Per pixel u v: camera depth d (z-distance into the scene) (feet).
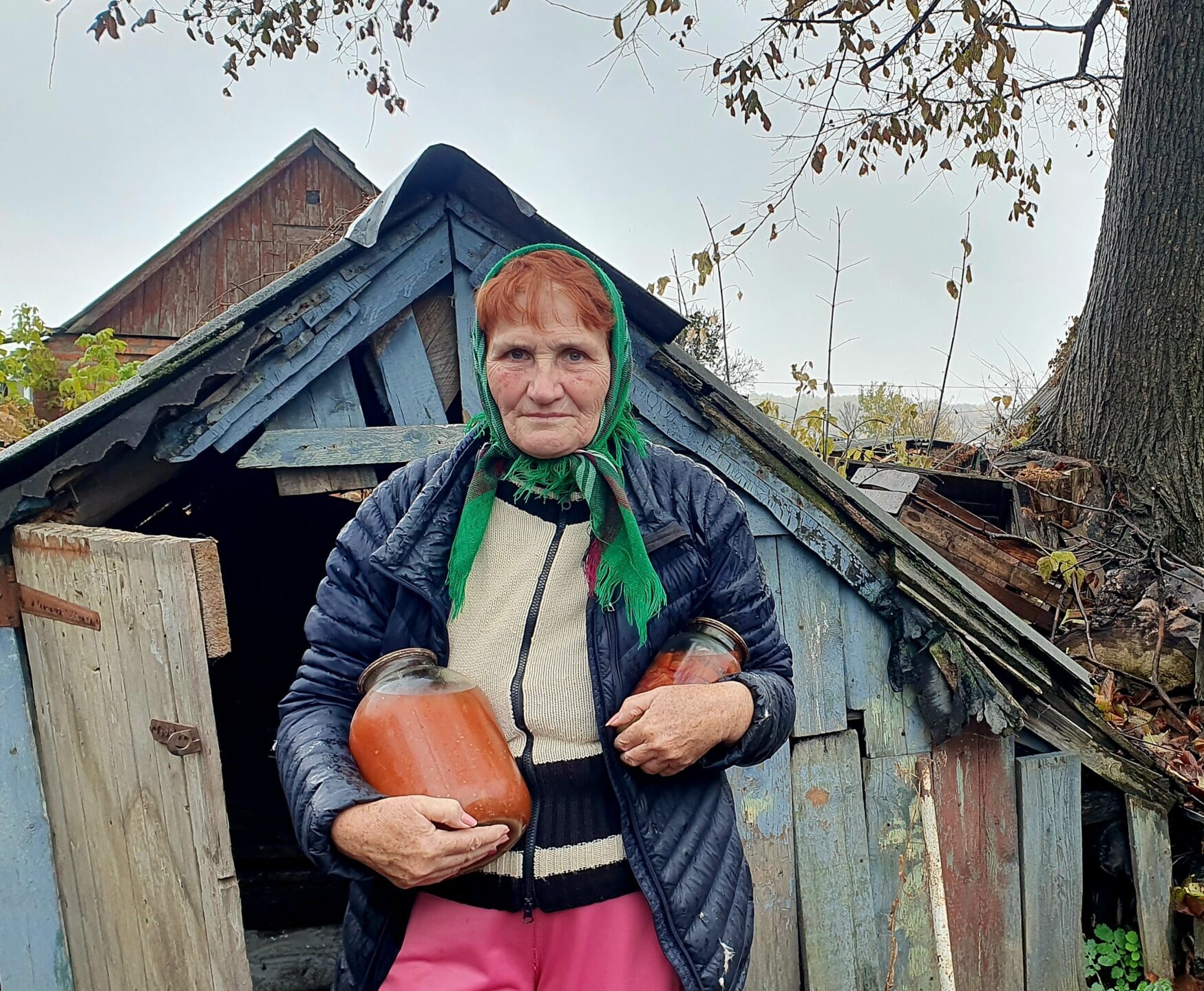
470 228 8.50
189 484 12.20
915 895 9.18
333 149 48.57
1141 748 9.92
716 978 4.39
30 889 7.16
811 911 8.89
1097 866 10.36
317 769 4.16
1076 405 18.60
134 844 5.96
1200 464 16.38
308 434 8.05
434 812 3.87
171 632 5.18
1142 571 14.79
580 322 4.53
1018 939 9.44
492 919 4.49
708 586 4.91
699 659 4.62
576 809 4.53
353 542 4.80
